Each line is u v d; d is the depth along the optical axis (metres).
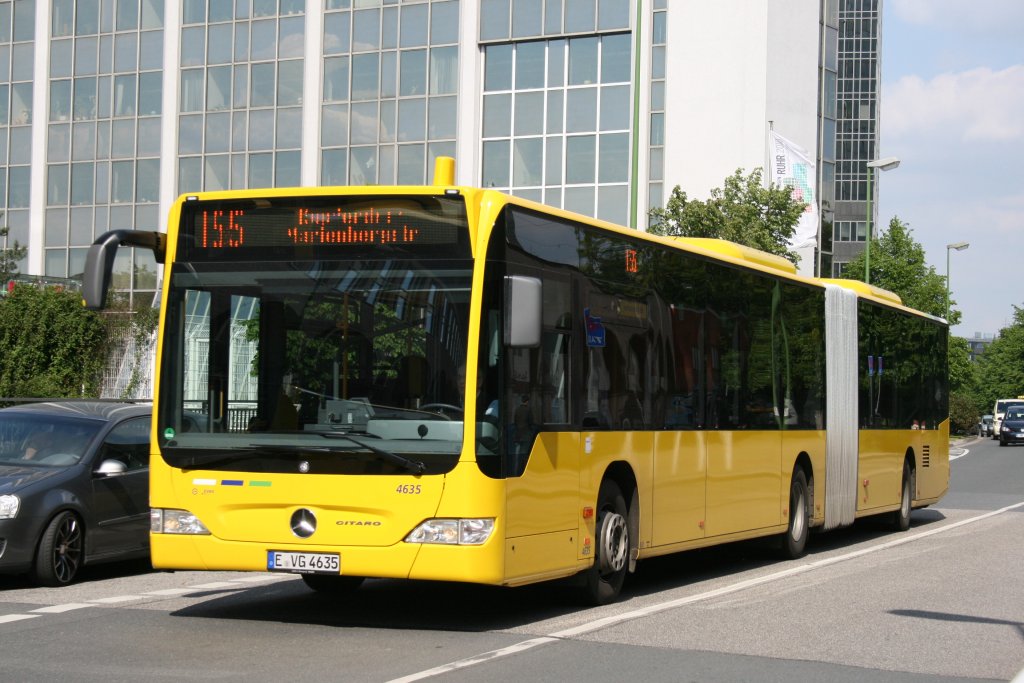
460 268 9.19
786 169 45.69
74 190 54.88
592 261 10.70
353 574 9.06
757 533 14.27
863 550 16.78
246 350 9.47
